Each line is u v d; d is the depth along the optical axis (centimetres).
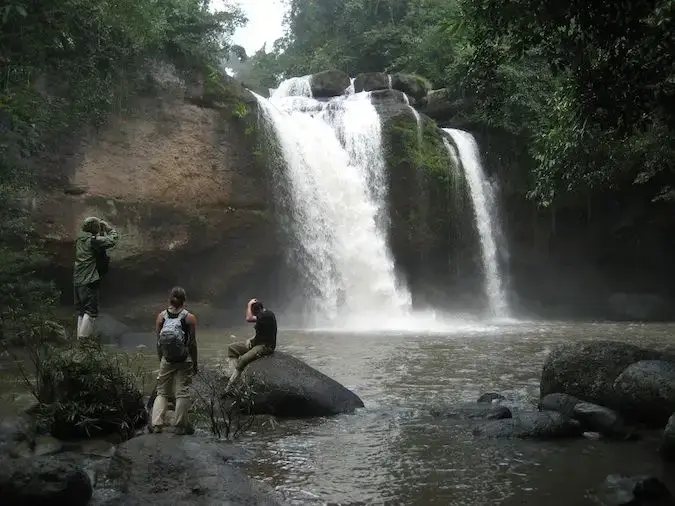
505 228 2833
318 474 632
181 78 2097
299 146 2383
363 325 2256
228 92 2198
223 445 712
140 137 1983
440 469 648
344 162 2514
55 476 519
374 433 792
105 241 1009
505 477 624
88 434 741
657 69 821
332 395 909
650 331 2030
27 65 1438
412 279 2566
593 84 886
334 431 802
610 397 835
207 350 1472
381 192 2494
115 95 1923
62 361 779
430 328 2153
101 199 1875
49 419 753
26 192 1634
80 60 1753
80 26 1585
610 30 803
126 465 589
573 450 717
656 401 794
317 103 2705
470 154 2761
